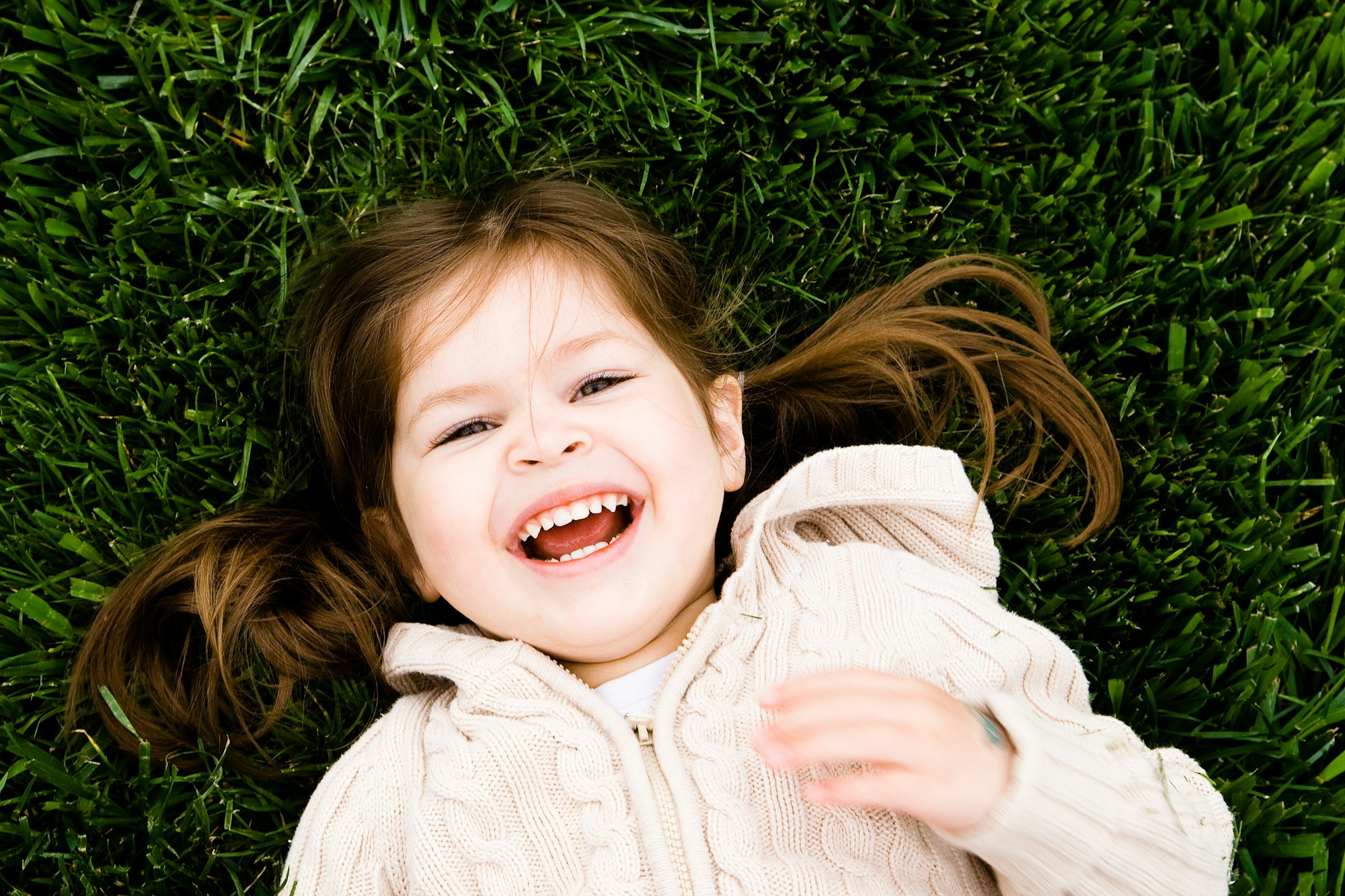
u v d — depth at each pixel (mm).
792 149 2035
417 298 1586
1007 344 1907
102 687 1739
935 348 1863
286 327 1890
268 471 1930
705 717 1467
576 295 1562
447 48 1944
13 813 1693
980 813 1192
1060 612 1934
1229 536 1916
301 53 1900
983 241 2037
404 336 1571
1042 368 1887
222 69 1906
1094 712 1864
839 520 1788
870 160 2047
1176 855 1257
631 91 1953
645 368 1560
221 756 1809
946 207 2002
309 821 1517
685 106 1969
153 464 1858
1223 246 2033
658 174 2008
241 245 1920
